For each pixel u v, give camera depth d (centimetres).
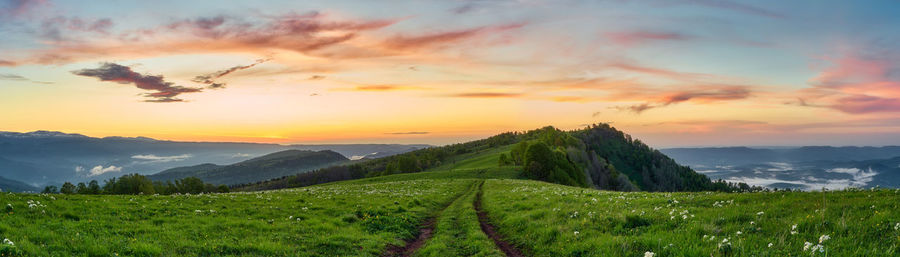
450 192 4769
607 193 3039
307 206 2714
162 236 1505
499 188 5025
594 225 1584
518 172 10569
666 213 1666
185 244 1391
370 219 2227
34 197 2152
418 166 18162
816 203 1478
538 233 1661
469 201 3553
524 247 1572
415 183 6994
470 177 10038
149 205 2250
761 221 1311
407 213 2602
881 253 914
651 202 2083
